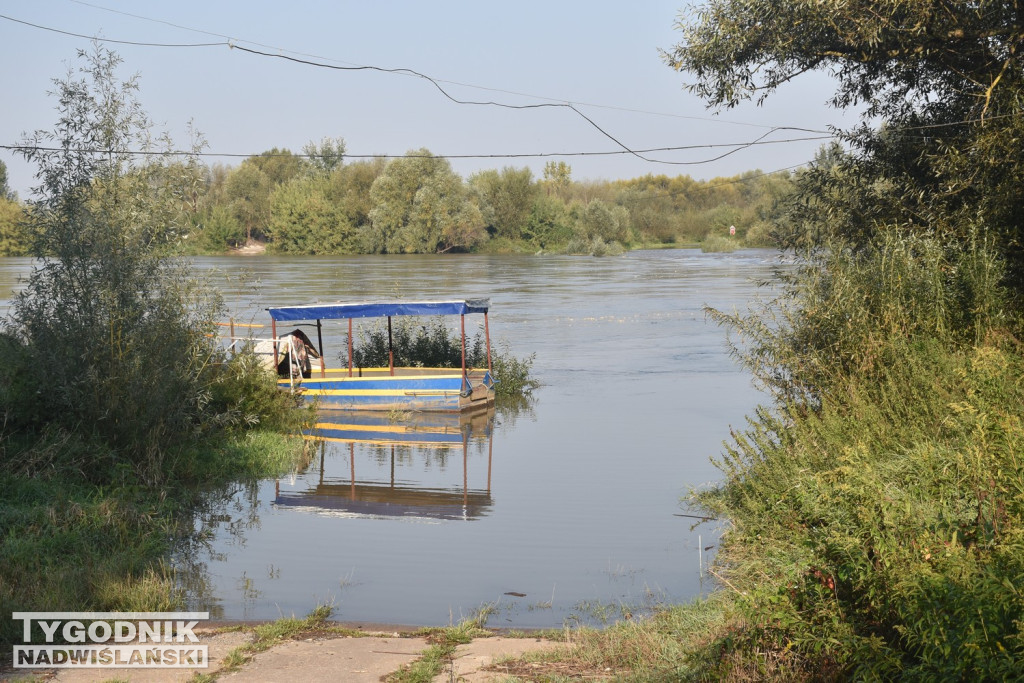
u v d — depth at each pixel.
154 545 16.66
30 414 20.61
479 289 85.12
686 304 71.56
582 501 20.11
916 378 15.90
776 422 17.50
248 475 23.00
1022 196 21.45
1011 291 20.83
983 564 8.11
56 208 21.33
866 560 8.58
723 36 24.81
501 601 13.85
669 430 28.39
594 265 128.88
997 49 22.95
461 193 168.38
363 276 100.88
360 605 13.70
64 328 20.78
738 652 8.84
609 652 10.45
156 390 21.55
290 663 10.66
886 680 7.82
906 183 24.80
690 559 15.76
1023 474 9.49
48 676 10.14
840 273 19.47
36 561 14.60
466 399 32.41
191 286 24.27
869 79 26.59
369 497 21.00
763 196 185.75
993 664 7.03
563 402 34.25
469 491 21.41
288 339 34.28
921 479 11.42
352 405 33.22
